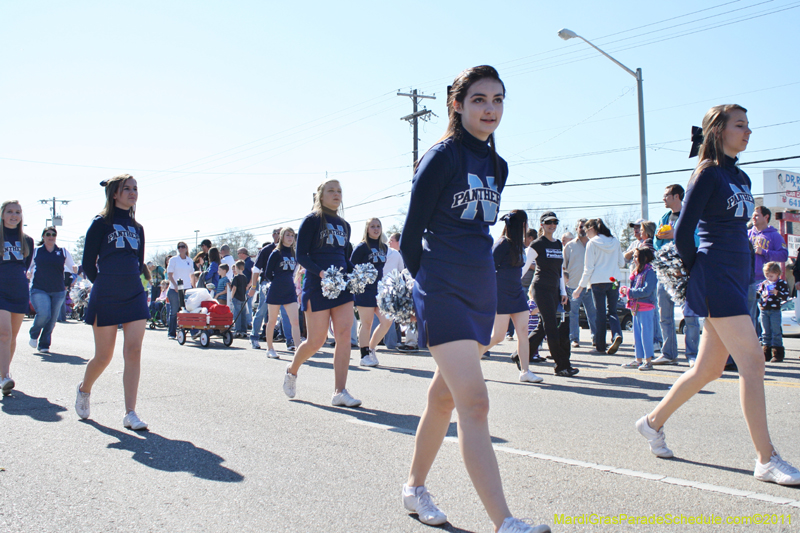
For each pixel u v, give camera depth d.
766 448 3.60
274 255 9.77
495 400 6.12
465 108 2.82
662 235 8.02
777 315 8.78
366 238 8.93
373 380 7.54
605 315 10.12
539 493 3.44
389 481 3.69
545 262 7.64
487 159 2.90
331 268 5.81
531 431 4.84
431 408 3.01
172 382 7.15
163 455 4.23
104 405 5.84
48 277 10.14
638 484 3.57
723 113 3.78
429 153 2.76
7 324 6.48
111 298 4.96
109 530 3.01
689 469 3.84
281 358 9.72
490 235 2.88
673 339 8.60
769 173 27.52
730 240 3.73
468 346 2.65
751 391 3.61
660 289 8.59
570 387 6.84
